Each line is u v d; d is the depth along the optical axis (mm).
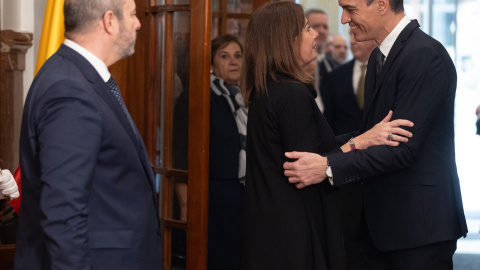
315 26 6891
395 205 2859
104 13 2168
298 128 2717
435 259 2863
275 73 2783
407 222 2836
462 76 10539
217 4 4543
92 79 2104
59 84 2020
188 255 3664
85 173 1979
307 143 2721
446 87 2805
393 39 2900
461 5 9969
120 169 2121
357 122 5984
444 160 2881
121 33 2213
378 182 2904
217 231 4137
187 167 3701
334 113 6125
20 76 4340
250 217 2830
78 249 1954
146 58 3896
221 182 4145
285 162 2762
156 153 3900
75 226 1952
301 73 2793
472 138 10867
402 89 2779
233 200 4137
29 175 2139
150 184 2238
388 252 2926
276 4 2848
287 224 2752
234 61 4281
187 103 3682
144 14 3895
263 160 2801
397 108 2787
